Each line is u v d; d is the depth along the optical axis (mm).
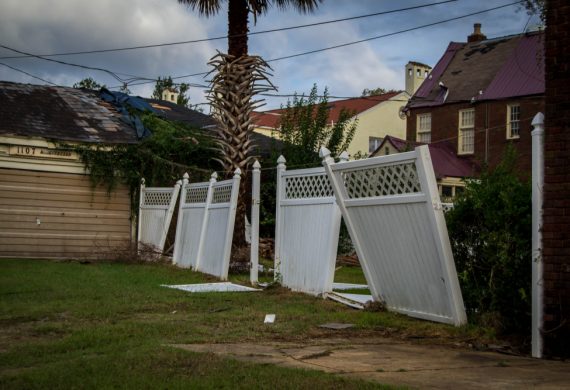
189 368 5809
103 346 7078
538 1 9250
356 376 5543
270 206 21828
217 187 15477
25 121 20312
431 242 8406
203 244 15773
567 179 6820
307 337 7875
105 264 17656
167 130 22391
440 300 8570
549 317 6848
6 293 11125
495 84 30203
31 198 19750
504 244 7824
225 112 16562
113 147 20594
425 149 8266
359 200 9578
